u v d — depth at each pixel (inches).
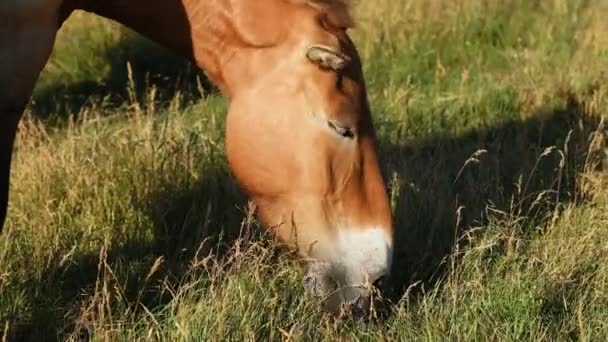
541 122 453.4
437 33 560.1
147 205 373.4
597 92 481.7
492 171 406.9
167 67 544.1
